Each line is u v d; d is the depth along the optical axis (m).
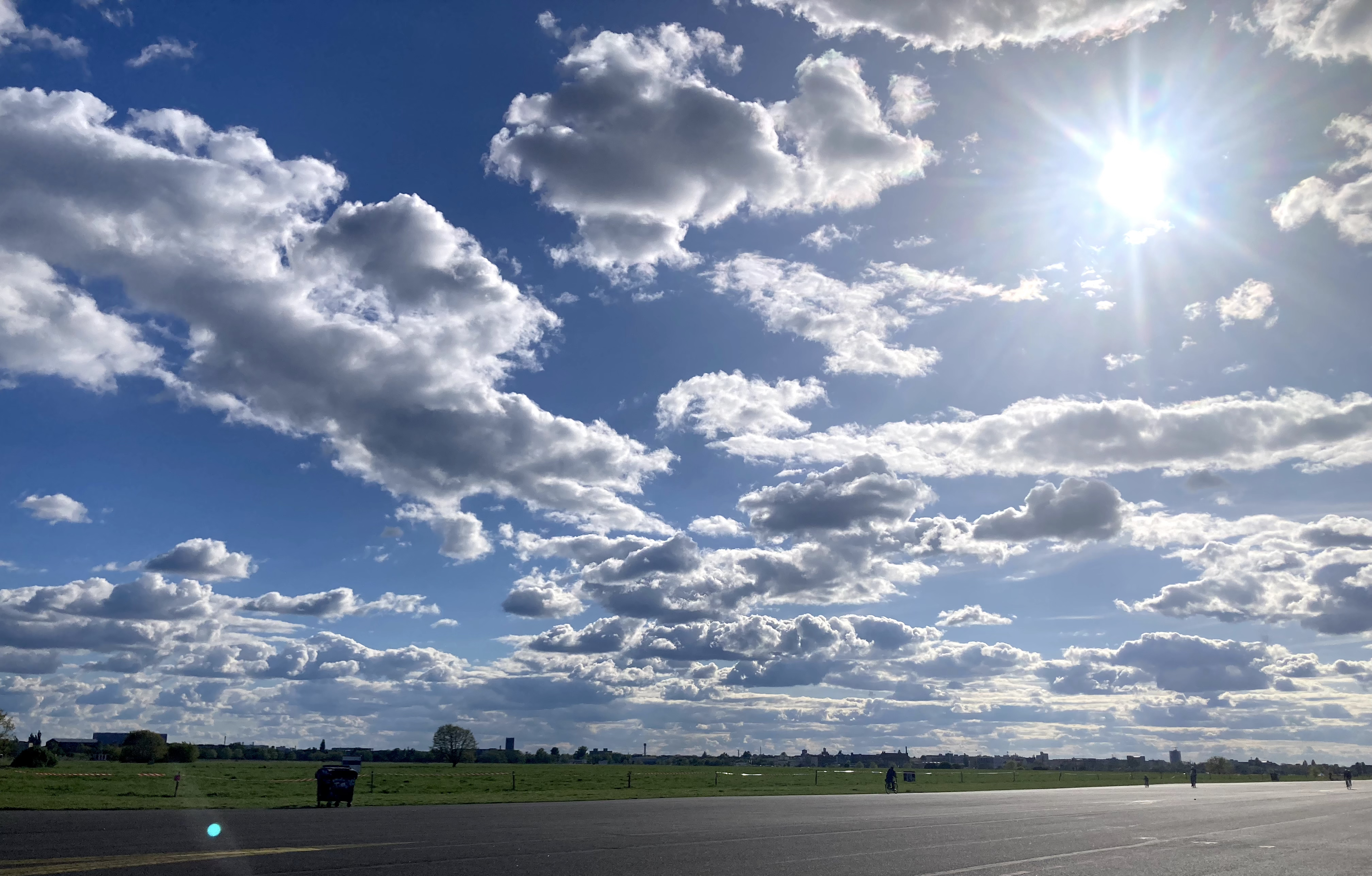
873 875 18.88
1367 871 21.20
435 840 25.28
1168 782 124.06
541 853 22.31
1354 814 44.44
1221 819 40.06
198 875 16.89
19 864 18.25
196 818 32.34
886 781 75.50
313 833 26.81
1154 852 24.81
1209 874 20.23
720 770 183.12
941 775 159.38
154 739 161.62
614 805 47.12
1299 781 149.12
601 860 20.84
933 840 27.22
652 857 21.77
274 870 17.86
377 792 58.25
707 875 18.48
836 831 30.55
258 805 42.06
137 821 30.28
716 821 34.84
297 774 106.06
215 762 199.00
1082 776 159.38
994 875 19.16
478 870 18.61
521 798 53.91
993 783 108.44
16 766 121.88
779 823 34.00
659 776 120.69
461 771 146.38
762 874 18.89
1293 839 29.83
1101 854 24.11
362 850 22.17
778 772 172.12
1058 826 34.19
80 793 50.06
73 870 17.48
